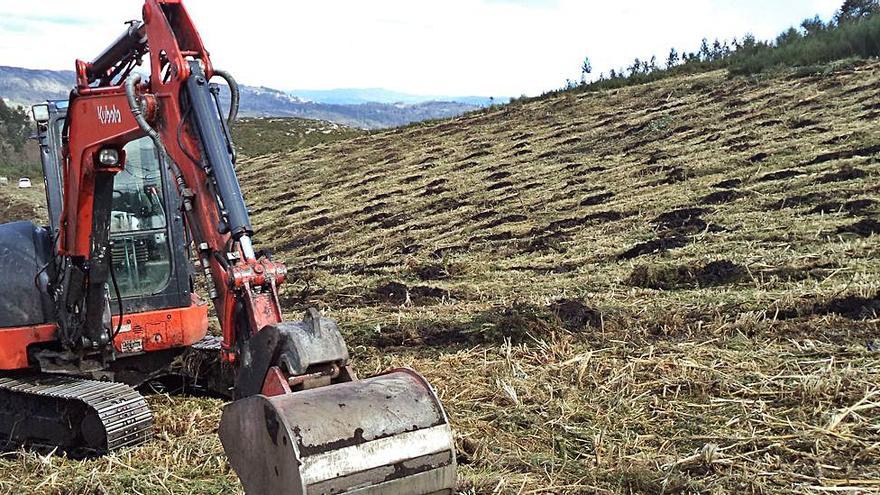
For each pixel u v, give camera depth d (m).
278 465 3.44
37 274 6.68
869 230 10.21
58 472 5.69
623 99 26.92
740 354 6.91
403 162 25.06
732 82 24.83
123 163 5.72
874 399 5.78
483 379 7.00
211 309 11.76
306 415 3.45
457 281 11.16
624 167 17.58
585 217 13.71
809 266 9.12
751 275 9.05
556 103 29.02
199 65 4.43
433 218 16.36
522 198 16.58
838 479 4.84
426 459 3.62
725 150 16.78
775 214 11.61
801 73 23.27
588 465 5.28
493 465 5.32
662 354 7.10
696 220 12.05
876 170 12.88
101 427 5.95
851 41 24.11
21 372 6.82
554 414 6.13
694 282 9.33
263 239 18.12
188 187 4.43
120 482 5.35
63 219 6.07
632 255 11.01
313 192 23.47
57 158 6.66
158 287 7.04
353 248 15.21
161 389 7.60
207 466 5.55
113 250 6.87
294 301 11.27
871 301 7.72
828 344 6.89
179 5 4.60
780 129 17.70
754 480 4.84
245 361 3.94
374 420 3.55
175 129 4.47
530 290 9.91
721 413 5.89
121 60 5.61
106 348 6.74
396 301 10.44
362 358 8.07
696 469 5.10
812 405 5.83
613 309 8.44
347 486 3.44
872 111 17.36
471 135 27.17
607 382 6.61
